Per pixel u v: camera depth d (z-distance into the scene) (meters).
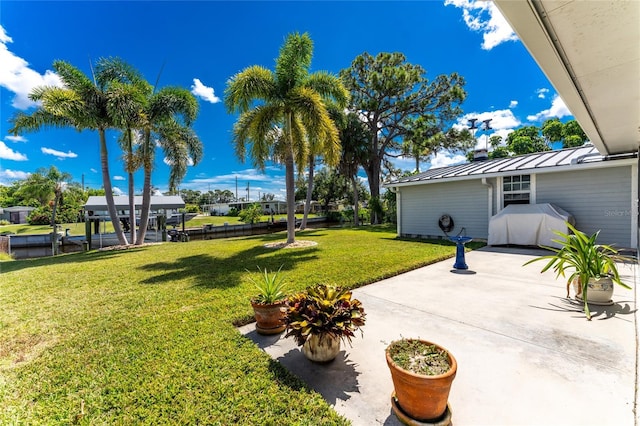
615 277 3.47
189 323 3.24
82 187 35.19
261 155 9.57
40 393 2.07
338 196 36.00
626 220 7.29
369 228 17.38
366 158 19.52
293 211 9.65
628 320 3.08
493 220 8.68
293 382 2.13
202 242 12.35
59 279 5.67
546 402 1.87
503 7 2.07
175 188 12.85
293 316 2.44
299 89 8.60
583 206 7.96
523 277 5.05
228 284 4.82
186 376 2.22
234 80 8.65
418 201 11.89
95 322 3.36
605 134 5.36
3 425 1.75
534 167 8.42
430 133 19.52
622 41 2.45
